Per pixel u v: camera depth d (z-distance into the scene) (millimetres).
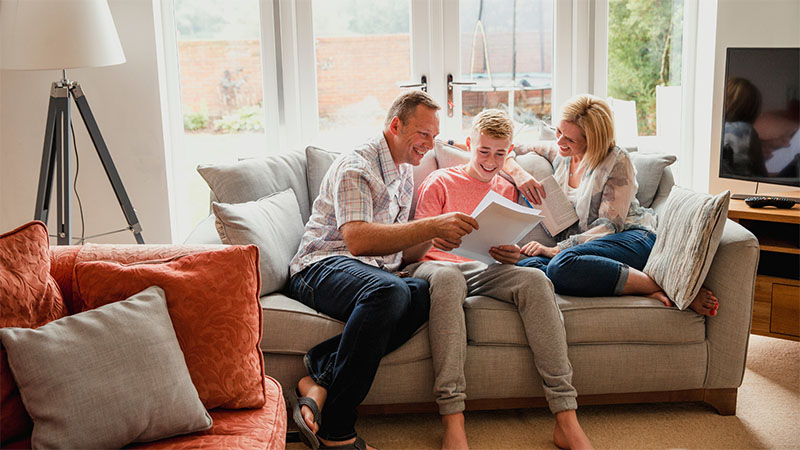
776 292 2643
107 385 1500
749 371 2719
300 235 2639
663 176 2805
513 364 2273
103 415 1479
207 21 3410
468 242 2258
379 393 2246
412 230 2176
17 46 2705
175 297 1735
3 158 3326
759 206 2760
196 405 1621
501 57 3529
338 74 3508
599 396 2375
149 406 1537
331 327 2230
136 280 1738
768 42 3340
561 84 3559
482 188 2693
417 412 2379
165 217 3400
